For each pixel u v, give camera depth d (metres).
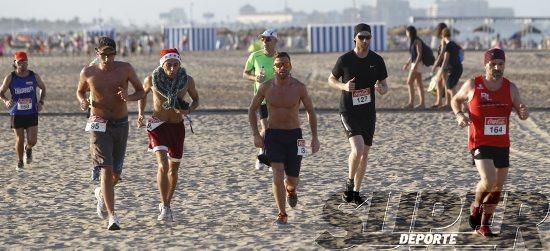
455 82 42.12
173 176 19.42
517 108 17.14
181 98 19.16
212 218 19.62
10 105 26.83
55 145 32.62
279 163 18.58
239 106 48.47
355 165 20.58
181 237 17.80
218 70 82.88
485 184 16.97
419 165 26.61
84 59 113.94
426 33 181.50
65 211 20.72
